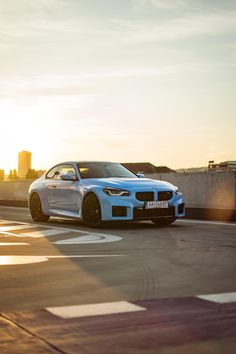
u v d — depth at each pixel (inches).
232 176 574.9
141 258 247.8
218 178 593.3
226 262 234.5
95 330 124.1
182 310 143.1
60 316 136.9
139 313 139.9
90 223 418.6
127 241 320.8
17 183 1031.0
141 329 124.9
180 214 425.1
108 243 310.7
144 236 349.4
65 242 317.1
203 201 613.9
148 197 406.9
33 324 129.2
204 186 613.0
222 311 141.9
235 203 568.7
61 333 121.7
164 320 132.6
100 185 413.7
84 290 171.8
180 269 215.5
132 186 406.3
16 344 113.8
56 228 416.2
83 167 455.5
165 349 110.8
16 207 831.7
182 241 318.0
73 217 440.5
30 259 244.1
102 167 460.8
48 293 166.9
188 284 182.4
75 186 438.0
